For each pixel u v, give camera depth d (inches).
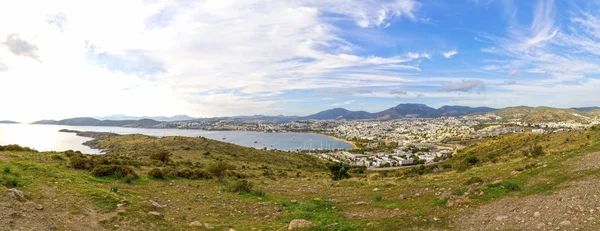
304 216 523.5
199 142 3452.3
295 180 1223.5
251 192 764.0
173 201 610.9
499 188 559.5
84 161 854.5
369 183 987.9
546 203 425.7
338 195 757.9
